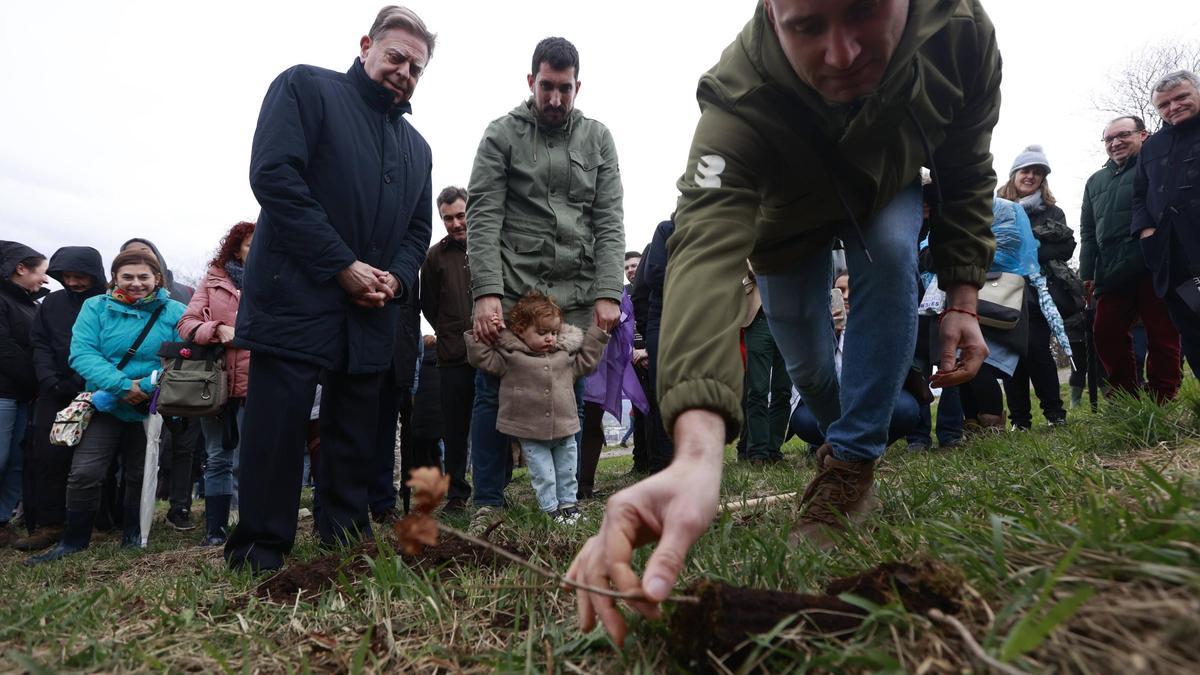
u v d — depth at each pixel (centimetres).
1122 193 473
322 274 272
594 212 401
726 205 157
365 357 292
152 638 170
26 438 533
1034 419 687
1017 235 539
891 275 201
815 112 168
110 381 435
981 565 125
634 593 103
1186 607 90
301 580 219
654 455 563
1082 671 90
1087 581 110
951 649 103
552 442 376
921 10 161
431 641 159
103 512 558
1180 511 127
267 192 267
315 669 149
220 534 441
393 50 293
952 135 203
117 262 462
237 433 445
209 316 433
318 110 282
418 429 518
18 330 529
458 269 458
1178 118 413
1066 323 666
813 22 140
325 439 305
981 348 218
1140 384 494
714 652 117
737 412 126
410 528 100
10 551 493
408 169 313
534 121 382
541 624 161
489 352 367
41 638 171
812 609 119
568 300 390
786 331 235
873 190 186
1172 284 416
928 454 408
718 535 202
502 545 237
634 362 593
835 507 211
